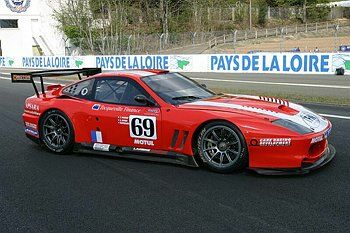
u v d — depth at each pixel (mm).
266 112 4953
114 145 5715
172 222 3674
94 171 5285
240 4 63594
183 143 5148
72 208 4090
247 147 4734
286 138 4543
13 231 3631
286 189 4375
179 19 56906
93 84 6023
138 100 5371
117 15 47688
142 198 4281
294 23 62281
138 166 5418
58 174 5203
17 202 4293
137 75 5762
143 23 55875
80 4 47219
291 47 40281
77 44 47062
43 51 49344
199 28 55688
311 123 4934
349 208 3857
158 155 5379
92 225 3682
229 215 3775
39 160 5883
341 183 4516
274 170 4688
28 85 18219
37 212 4023
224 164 4941
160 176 4969
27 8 48500
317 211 3803
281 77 18703
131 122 5484
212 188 4488
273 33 51594
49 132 6289
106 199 4293
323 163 4891
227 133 4879
